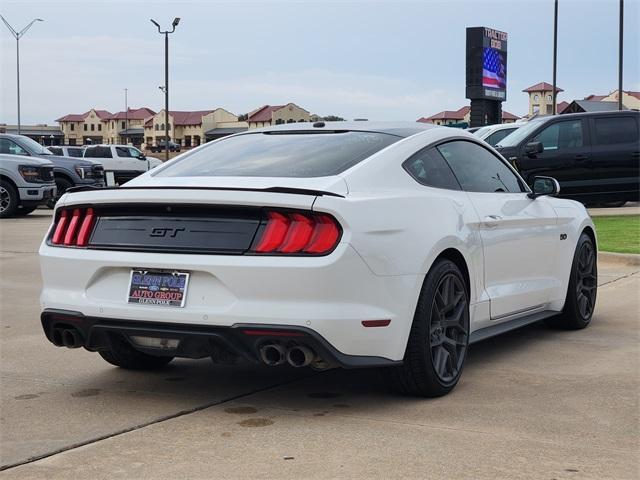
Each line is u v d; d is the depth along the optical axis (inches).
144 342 168.6
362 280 156.5
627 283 341.1
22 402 173.9
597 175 585.9
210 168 181.9
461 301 184.2
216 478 129.7
